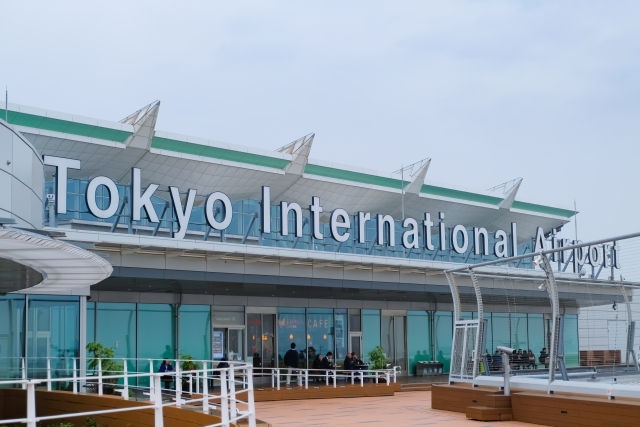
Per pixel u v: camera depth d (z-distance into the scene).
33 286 21.92
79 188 32.75
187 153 35.09
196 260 28.11
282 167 38.59
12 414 23.30
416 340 40.81
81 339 25.84
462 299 38.31
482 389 21.91
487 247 43.84
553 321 19.59
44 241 13.52
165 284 29.11
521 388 20.59
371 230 44.06
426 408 24.25
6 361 24.31
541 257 19.50
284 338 35.88
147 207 30.20
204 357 33.06
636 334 19.98
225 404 13.49
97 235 25.44
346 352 38.00
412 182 44.28
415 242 40.78
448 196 46.75
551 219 52.75
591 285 21.52
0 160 16.38
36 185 18.88
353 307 38.56
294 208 34.94
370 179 42.50
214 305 33.72
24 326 24.73
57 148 31.31
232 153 36.41
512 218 50.75
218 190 37.34
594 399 17.67
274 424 19.80
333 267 32.00
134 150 33.16
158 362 31.66
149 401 18.52
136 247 26.25
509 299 27.06
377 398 29.48
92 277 19.44
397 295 37.06
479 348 22.73
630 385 17.42
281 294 35.03
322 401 27.97
